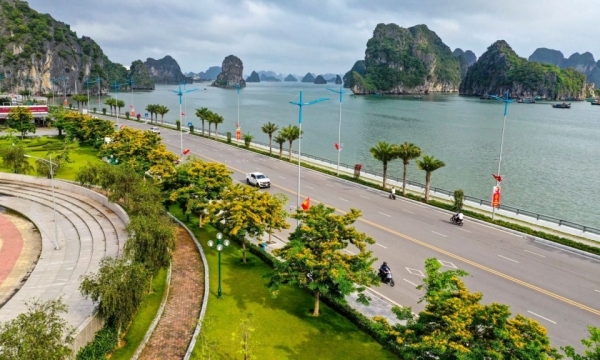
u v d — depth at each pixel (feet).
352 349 76.89
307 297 96.37
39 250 119.03
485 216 150.71
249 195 114.42
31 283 96.99
